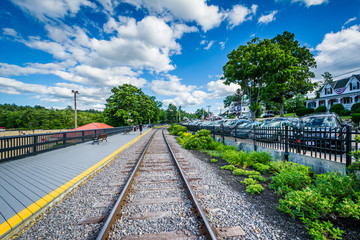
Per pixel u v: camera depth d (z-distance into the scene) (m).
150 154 8.80
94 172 5.54
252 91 30.81
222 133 11.55
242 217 2.87
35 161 6.64
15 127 87.44
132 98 41.03
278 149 6.50
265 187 4.25
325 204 2.60
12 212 2.86
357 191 2.92
